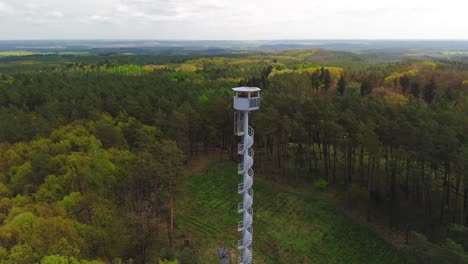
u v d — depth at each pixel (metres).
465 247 38.03
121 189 43.88
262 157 69.19
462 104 76.19
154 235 44.25
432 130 47.66
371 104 63.81
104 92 82.12
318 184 57.66
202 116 65.94
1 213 38.91
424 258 35.34
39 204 38.41
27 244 30.50
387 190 54.81
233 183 59.84
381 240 46.44
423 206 50.16
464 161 40.53
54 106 69.75
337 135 54.28
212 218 49.78
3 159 49.78
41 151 49.91
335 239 46.88
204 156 70.94
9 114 68.19
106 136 55.97
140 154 45.28
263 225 49.06
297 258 43.38
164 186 44.56
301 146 65.12
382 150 57.38
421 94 106.38
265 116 57.09
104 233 35.25
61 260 27.89
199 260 40.81
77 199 39.56
